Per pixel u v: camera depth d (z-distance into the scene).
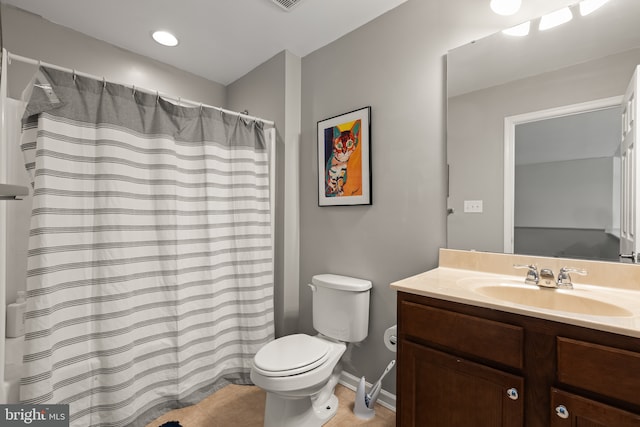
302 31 1.99
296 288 2.29
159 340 1.69
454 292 1.11
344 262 1.99
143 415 1.60
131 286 1.56
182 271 1.76
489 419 0.99
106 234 1.47
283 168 2.21
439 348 1.11
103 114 1.49
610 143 1.17
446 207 1.56
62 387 1.36
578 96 1.24
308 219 2.24
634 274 1.13
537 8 1.32
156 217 1.68
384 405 1.74
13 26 1.76
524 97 1.35
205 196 1.87
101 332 1.45
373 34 1.86
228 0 1.71
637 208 1.13
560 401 0.86
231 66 2.46
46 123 1.33
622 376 0.77
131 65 2.23
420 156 1.65
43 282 1.28
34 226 1.29
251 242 2.02
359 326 1.74
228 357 1.99
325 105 2.13
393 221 1.75
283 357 1.48
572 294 1.11
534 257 1.32
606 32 1.19
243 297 2.02
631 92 1.14
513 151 1.38
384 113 1.80
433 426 1.11
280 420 1.47
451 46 1.54
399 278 1.72
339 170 2.00
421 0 1.65
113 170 1.50
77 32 1.99
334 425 1.58
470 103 1.48
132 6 1.76
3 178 1.25
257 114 2.45
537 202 1.32
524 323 0.93
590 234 1.22
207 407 1.75
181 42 2.12
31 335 1.25
